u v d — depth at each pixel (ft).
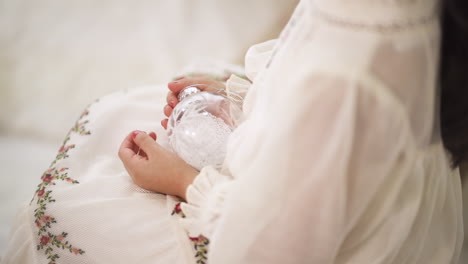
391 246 1.71
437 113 1.51
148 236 2.02
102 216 2.08
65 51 5.89
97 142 2.56
